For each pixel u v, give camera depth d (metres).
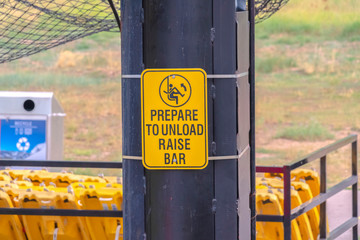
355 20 32.72
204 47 4.11
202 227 4.17
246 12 4.41
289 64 28.94
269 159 18.77
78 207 7.33
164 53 4.11
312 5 33.78
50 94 10.04
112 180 8.28
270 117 23.06
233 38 4.14
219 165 4.19
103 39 31.41
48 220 7.11
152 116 4.13
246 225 4.46
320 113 23.67
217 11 4.11
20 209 6.82
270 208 6.89
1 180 8.17
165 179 4.16
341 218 10.80
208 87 4.14
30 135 9.96
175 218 4.16
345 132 21.66
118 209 7.11
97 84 26.44
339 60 29.09
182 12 4.09
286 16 33.38
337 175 17.05
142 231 4.21
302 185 7.69
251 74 4.50
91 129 22.12
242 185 4.35
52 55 29.44
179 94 4.11
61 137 10.47
